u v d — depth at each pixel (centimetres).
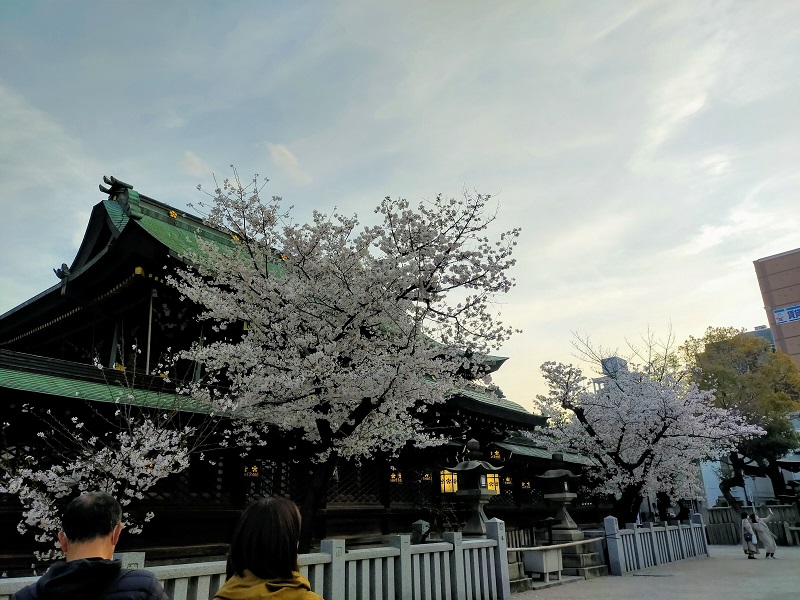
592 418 2222
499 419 1677
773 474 3559
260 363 1067
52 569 242
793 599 1042
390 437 1220
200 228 1792
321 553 695
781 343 9275
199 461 1137
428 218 1097
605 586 1258
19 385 897
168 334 1402
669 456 2162
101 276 1400
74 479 883
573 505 2325
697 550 2086
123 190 1680
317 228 1132
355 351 1095
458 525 1633
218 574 575
